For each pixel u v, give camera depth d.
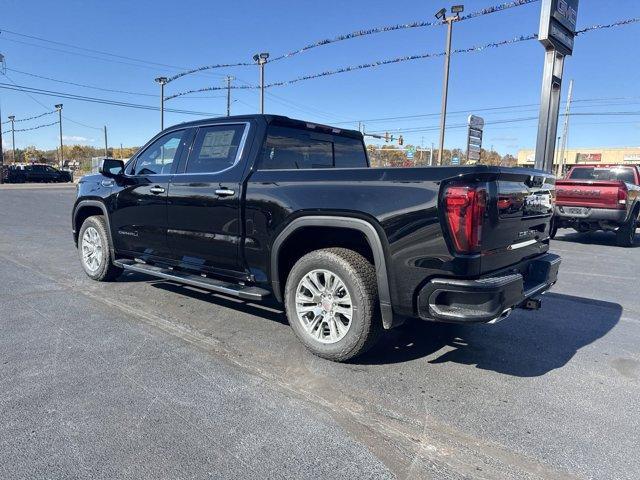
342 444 2.67
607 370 3.79
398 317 3.55
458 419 2.98
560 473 2.47
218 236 4.45
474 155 11.51
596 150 58.34
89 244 6.22
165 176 5.01
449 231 3.13
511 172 3.43
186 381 3.39
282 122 4.54
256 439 2.69
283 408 3.05
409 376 3.59
